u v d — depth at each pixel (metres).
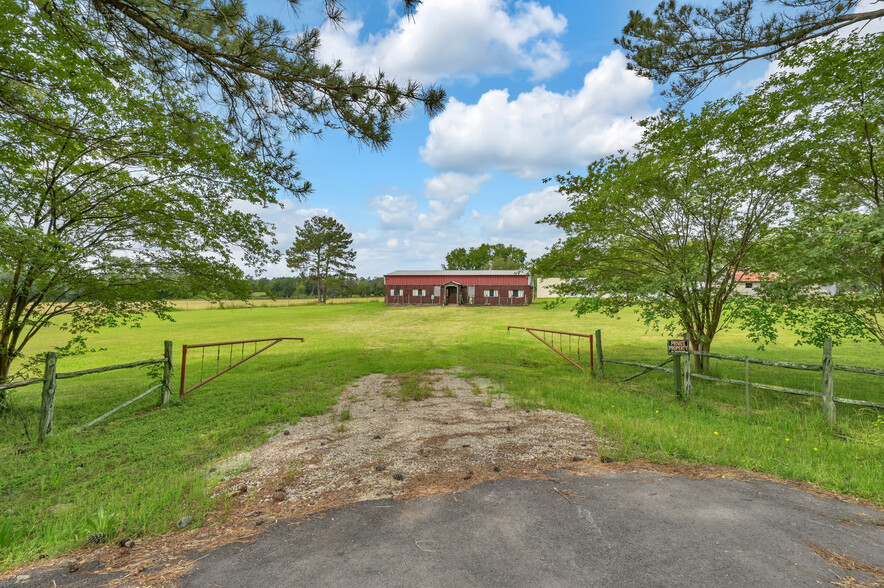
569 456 4.25
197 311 41.47
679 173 7.59
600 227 8.49
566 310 36.00
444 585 2.12
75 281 6.95
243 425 5.82
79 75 5.56
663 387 8.23
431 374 10.13
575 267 9.41
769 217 7.14
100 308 7.81
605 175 8.13
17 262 5.88
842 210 5.88
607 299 9.39
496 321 26.78
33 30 5.08
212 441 5.26
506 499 3.21
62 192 6.90
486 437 4.93
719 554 2.38
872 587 2.04
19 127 5.43
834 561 2.30
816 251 5.53
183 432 5.75
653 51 6.88
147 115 6.06
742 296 7.39
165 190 7.39
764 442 4.63
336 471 3.96
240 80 4.01
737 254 7.82
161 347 16.69
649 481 3.56
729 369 10.15
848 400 5.22
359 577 2.21
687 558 2.33
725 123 6.92
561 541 2.55
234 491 3.61
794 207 6.41
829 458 4.09
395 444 4.76
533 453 4.35
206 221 7.77
